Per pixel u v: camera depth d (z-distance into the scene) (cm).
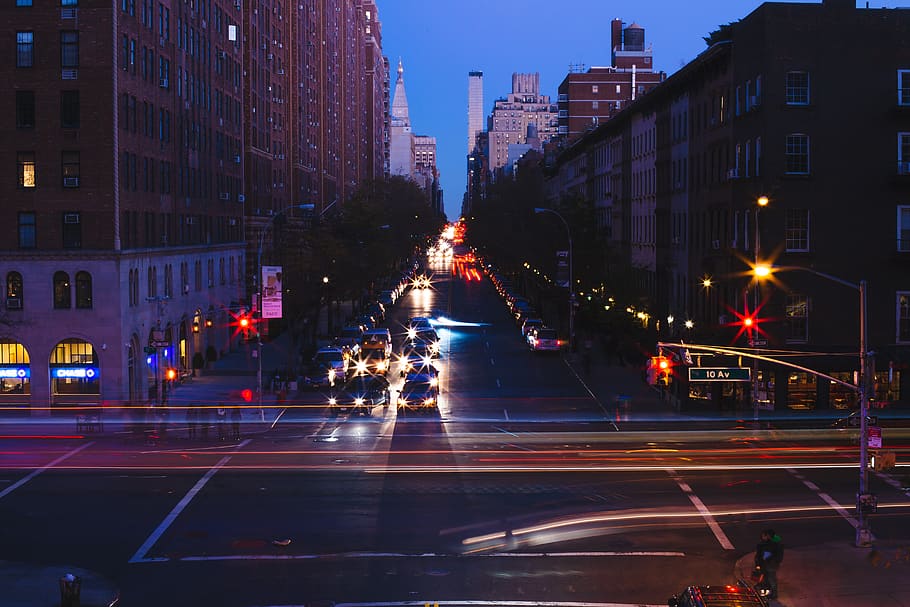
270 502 3334
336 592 2494
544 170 16950
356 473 3762
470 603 2423
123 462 3988
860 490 2950
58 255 5322
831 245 5203
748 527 3069
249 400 5631
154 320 6053
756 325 5069
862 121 5184
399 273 17775
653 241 8481
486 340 8725
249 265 9312
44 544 2883
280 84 10931
